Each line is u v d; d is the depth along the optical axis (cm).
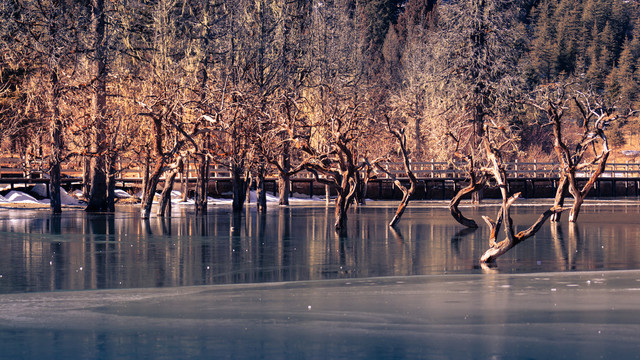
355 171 3666
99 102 4372
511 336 1387
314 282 2005
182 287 1928
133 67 4950
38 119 4534
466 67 6406
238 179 4950
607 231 3522
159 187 6681
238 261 2423
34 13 4331
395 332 1423
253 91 4453
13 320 1534
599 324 1471
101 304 1698
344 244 2934
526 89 6512
